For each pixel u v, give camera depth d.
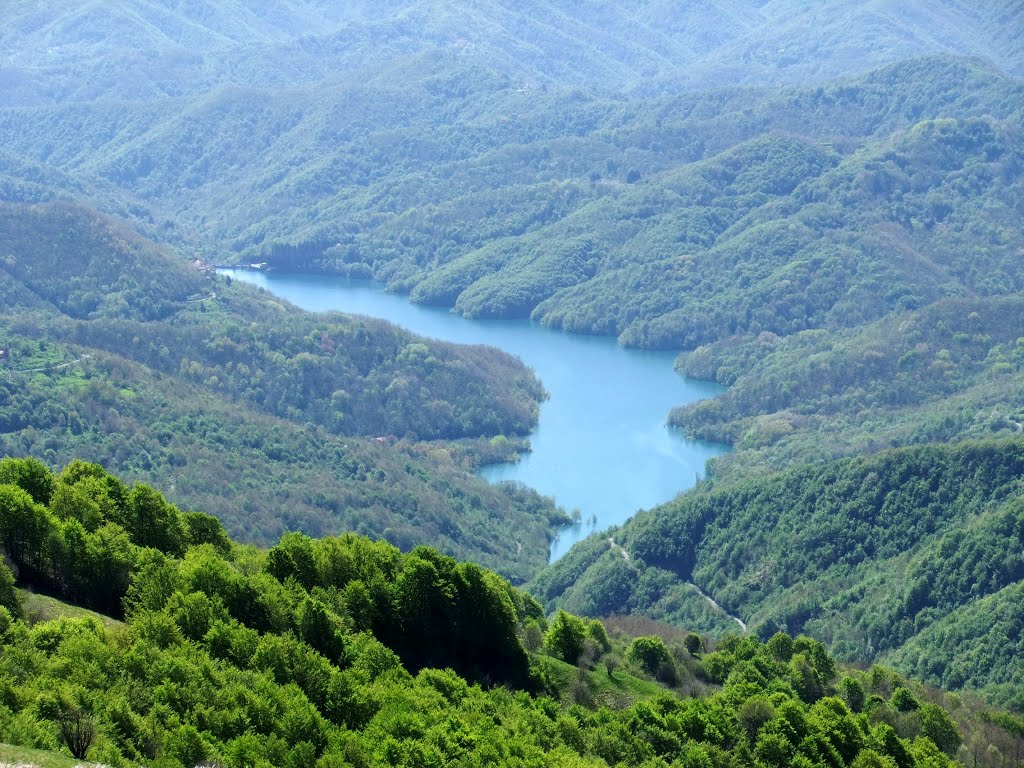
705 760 140.25
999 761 167.38
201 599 126.38
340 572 155.75
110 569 136.00
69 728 95.44
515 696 147.88
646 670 178.50
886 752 153.50
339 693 120.31
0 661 104.25
